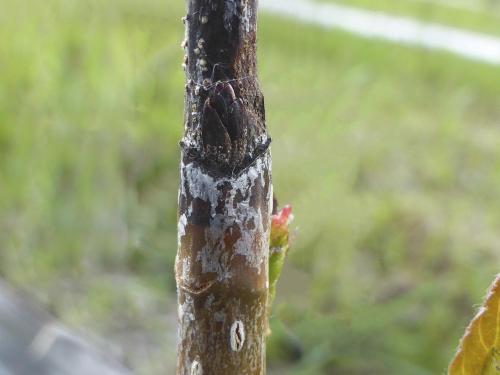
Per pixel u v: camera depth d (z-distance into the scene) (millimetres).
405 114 690
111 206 515
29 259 485
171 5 621
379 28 744
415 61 754
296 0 708
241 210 103
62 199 510
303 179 534
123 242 513
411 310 471
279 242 117
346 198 531
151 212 558
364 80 645
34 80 532
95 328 433
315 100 578
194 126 101
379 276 519
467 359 117
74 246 503
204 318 105
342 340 439
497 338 115
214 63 99
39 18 560
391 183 606
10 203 512
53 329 366
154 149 586
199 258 104
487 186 612
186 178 103
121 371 349
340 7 790
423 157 638
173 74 573
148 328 443
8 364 346
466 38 832
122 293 470
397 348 436
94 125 517
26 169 509
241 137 101
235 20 98
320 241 520
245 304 106
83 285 476
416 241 545
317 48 675
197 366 107
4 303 388
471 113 730
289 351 436
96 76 528
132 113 531
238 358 106
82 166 512
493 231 554
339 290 483
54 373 344
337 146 557
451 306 475
